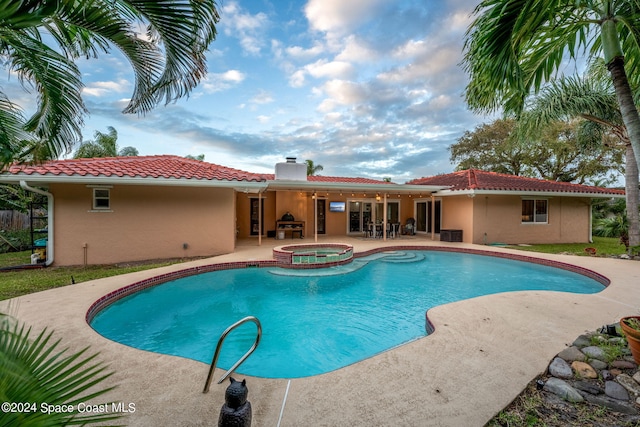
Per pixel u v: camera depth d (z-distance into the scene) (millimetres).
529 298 6008
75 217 9914
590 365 3279
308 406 2617
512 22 3188
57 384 1341
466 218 15438
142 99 3355
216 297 7387
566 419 2486
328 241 15477
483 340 4000
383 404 2650
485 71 3723
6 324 1565
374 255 12445
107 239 10234
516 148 23328
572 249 13445
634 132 3334
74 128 3709
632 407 2602
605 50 3600
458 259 12039
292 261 9914
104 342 3979
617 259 10547
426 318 5082
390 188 14562
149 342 5047
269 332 5445
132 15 2656
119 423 2404
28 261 10484
